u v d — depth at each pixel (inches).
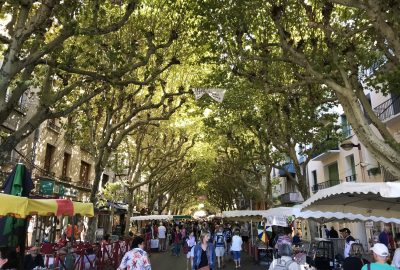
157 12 553.0
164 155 1074.1
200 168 1502.2
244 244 1044.5
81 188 1104.2
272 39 529.3
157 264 781.9
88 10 398.0
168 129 1074.7
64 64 386.6
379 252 213.9
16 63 316.8
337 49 415.2
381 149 323.0
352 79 383.9
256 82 479.5
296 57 378.9
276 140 728.3
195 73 729.6
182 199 2311.8
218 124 890.1
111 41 542.9
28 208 322.7
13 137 354.9
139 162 1040.2
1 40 348.5
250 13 460.4
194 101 736.3
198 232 1270.9
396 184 211.3
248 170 1021.8
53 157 946.7
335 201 316.2
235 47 483.5
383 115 817.5
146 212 1593.3
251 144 918.4
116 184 1022.4
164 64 645.3
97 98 668.7
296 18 466.6
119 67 480.7
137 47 546.6
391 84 468.4
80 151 1119.6
